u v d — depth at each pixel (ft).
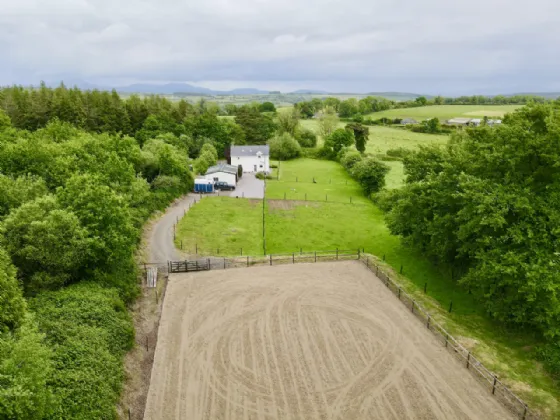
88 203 95.71
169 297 102.53
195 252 133.90
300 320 93.15
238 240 148.77
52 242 85.10
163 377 74.54
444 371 77.05
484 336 90.84
